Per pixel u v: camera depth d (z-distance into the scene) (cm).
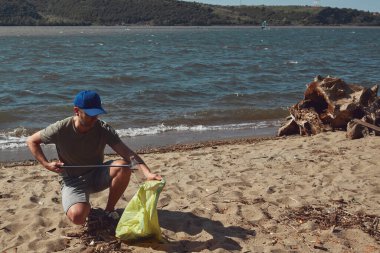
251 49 5169
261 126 1373
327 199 620
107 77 2238
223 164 819
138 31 12212
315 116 1111
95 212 559
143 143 1154
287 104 1686
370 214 569
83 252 481
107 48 4916
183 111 1537
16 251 488
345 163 798
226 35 10031
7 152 1067
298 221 554
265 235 520
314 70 2872
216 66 2983
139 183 680
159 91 1847
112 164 518
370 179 705
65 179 521
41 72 2469
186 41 7000
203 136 1241
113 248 488
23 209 596
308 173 751
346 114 1060
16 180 738
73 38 7525
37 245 498
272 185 683
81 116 485
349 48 5638
